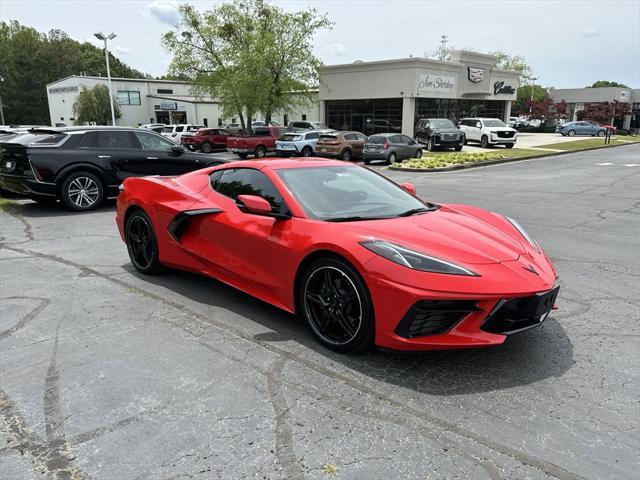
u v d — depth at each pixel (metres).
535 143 34.78
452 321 2.91
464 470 2.20
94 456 2.27
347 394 2.81
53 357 3.21
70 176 8.72
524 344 3.49
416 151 22.23
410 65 31.70
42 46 85.50
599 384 2.96
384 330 2.97
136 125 55.25
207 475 2.15
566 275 5.17
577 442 2.41
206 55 34.12
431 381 2.96
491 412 2.66
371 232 3.24
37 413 2.60
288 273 3.50
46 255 5.75
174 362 3.16
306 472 2.17
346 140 22.73
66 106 57.31
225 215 4.05
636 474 2.19
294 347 3.38
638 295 4.56
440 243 3.19
